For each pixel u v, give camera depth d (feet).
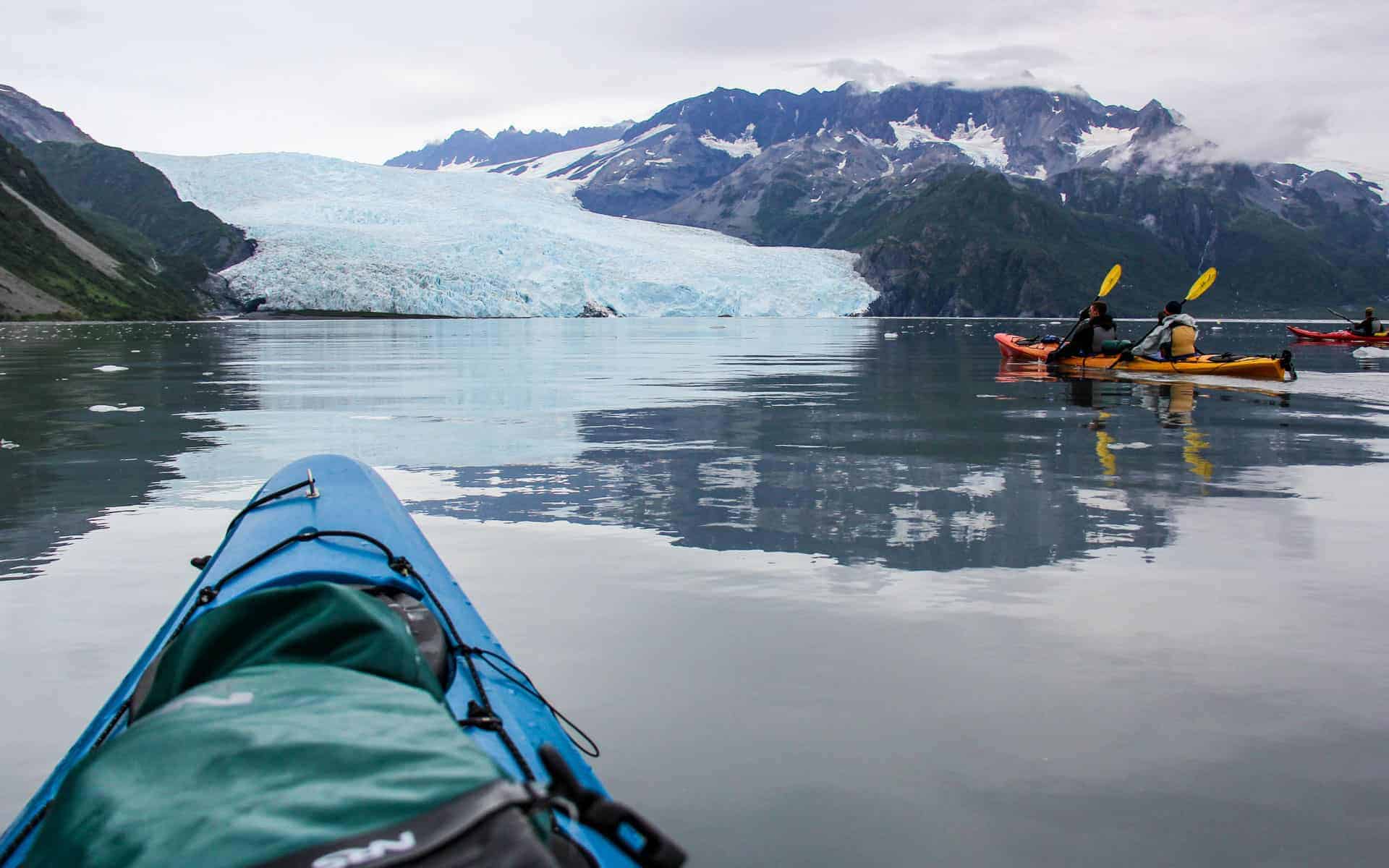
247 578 8.12
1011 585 12.96
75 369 54.44
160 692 5.63
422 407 34.73
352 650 5.50
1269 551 14.67
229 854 3.31
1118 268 56.44
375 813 3.49
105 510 17.52
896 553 14.60
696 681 9.72
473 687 6.43
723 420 30.91
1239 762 8.00
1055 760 8.05
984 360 67.82
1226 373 48.96
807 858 6.66
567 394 40.06
